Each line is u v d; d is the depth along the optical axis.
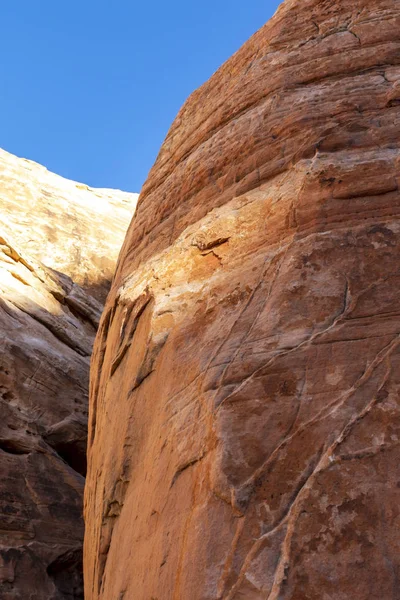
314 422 3.89
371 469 3.62
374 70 5.57
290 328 4.34
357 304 4.26
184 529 4.03
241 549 3.65
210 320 4.88
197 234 5.55
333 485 3.62
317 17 6.24
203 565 3.74
